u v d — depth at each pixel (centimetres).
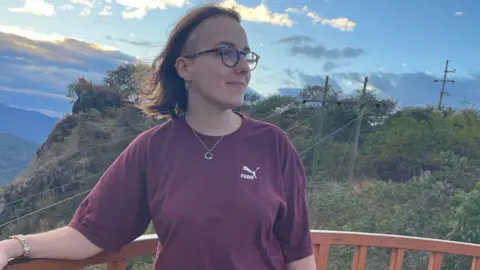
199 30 92
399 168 1509
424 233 851
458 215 809
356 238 162
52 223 955
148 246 115
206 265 86
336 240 159
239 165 90
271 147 97
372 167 1535
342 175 1436
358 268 165
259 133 97
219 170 89
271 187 93
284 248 100
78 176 1247
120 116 1433
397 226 888
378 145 1622
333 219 988
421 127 1662
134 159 94
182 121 96
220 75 90
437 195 990
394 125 1739
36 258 88
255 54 94
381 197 1089
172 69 100
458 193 997
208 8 94
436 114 1811
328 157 1538
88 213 93
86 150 1332
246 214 87
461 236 775
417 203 986
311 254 101
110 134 1360
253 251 90
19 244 85
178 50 96
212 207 86
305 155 1504
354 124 1722
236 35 91
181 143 92
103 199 93
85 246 92
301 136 1573
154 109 105
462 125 1736
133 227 96
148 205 94
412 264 618
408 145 1564
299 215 99
